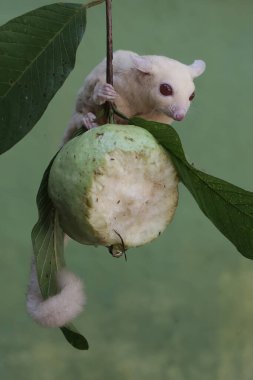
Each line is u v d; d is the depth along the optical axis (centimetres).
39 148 250
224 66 267
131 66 119
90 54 253
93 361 255
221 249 263
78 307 100
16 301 251
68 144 96
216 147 264
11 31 97
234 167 265
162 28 263
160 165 96
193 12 266
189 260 261
